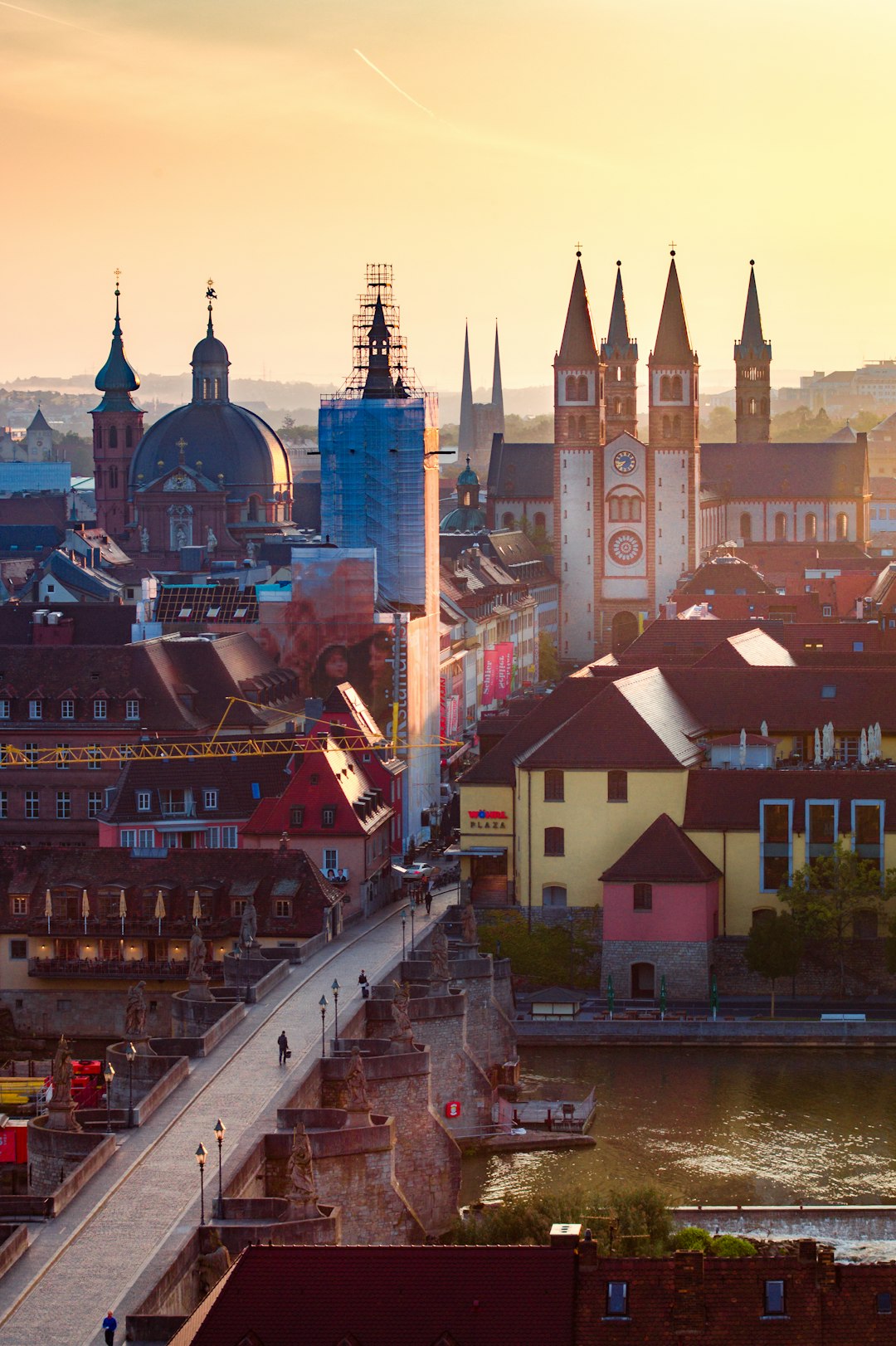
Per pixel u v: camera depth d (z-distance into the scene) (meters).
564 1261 118.94
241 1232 142.12
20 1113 196.75
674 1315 117.19
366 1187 163.12
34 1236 141.75
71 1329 128.38
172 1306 136.25
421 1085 182.38
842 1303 117.75
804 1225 176.62
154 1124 165.12
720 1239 154.62
